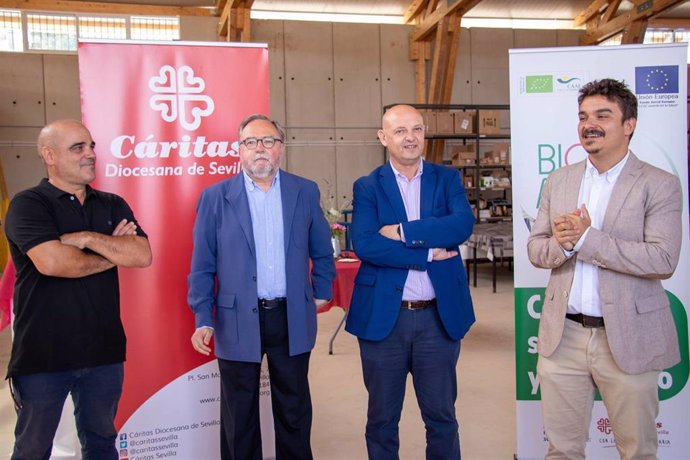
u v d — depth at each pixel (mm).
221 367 2211
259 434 2244
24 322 1840
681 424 2400
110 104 2426
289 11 10508
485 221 9586
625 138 1812
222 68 2533
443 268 2117
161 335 2510
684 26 11344
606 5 10445
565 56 2389
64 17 9695
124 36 9961
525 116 2420
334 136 10492
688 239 2328
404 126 2100
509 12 11047
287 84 10273
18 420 1877
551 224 1979
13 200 1859
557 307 1913
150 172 2477
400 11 10742
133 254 1963
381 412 2150
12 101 9445
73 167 1894
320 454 2818
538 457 2535
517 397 2539
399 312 2111
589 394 1934
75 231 1928
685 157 2311
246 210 2182
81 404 1985
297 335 2168
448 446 2160
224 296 2170
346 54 10445
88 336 1894
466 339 5023
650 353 1772
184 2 9953
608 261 1721
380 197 2176
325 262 2338
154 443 2525
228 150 2553
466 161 9469
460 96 10852
